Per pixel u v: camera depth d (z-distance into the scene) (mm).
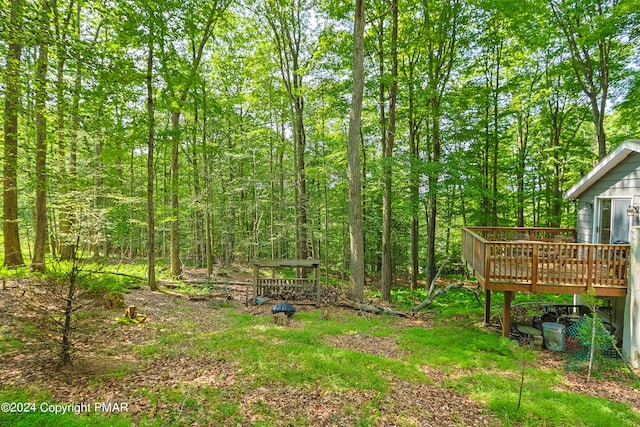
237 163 18984
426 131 17094
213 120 17469
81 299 5145
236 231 20219
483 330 8859
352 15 13117
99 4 8625
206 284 12680
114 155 10750
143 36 9781
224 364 5609
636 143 7355
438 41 13211
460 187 13758
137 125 10539
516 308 10945
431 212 15352
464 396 5172
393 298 14070
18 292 7641
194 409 4211
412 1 12984
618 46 12961
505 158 18453
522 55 15602
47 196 11383
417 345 7539
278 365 5641
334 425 4145
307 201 16125
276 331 7656
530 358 6875
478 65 15820
